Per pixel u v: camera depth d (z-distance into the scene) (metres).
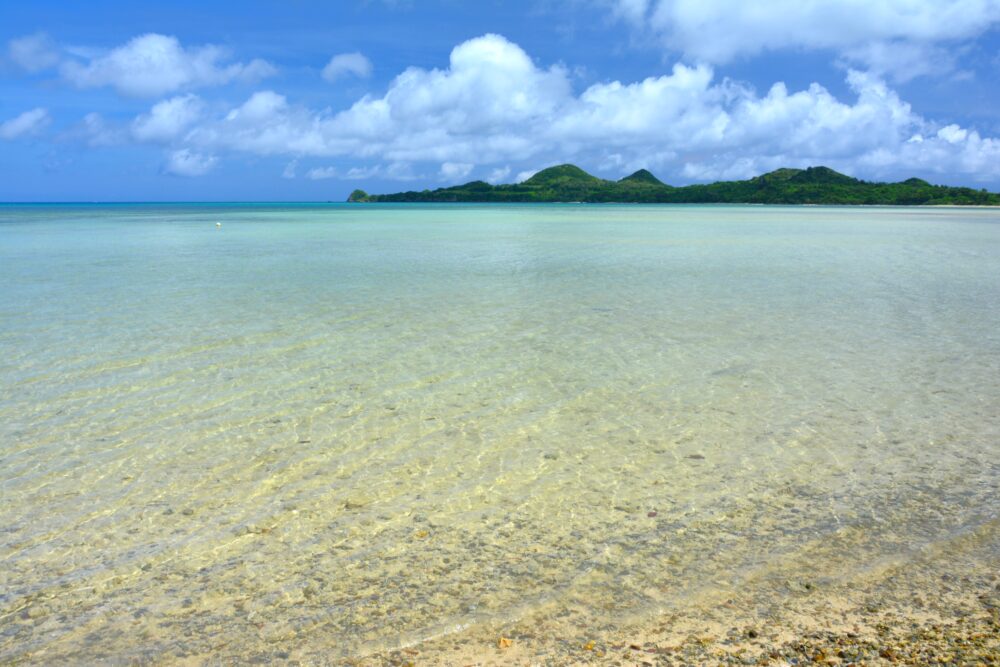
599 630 4.90
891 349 12.93
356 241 42.38
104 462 7.91
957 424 8.98
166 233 51.38
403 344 13.35
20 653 4.76
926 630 4.82
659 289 20.53
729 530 6.31
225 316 16.12
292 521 6.57
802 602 5.20
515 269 26.00
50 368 11.68
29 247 37.12
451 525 6.46
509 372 11.39
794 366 11.74
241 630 4.98
